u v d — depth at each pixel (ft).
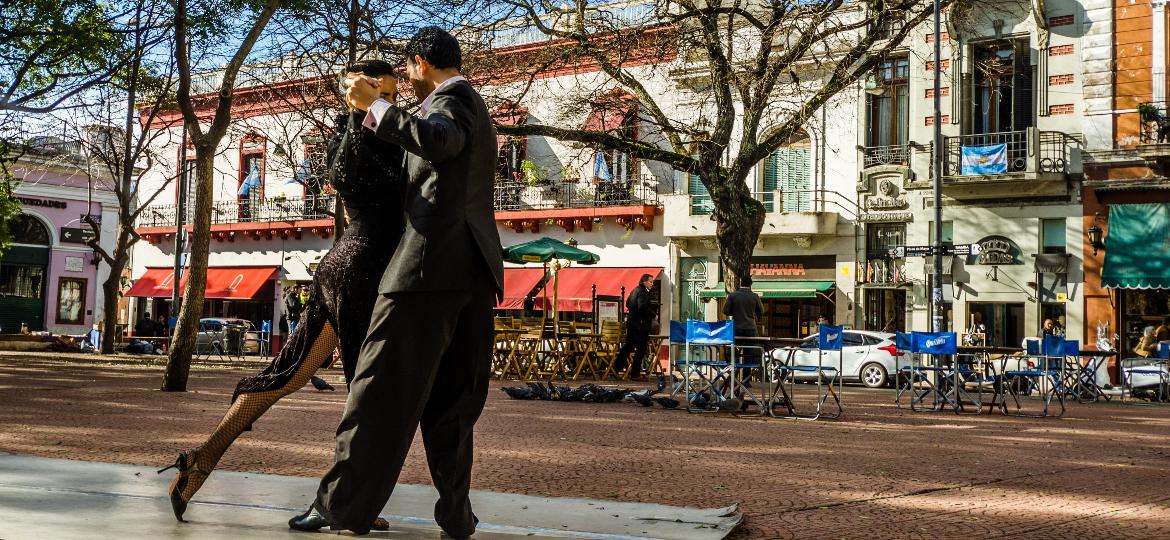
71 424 28.53
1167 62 84.12
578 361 67.77
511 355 64.85
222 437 12.31
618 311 94.68
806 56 93.40
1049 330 84.28
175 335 45.06
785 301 101.76
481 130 11.59
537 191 112.16
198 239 45.37
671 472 21.65
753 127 69.87
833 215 97.50
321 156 68.44
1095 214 86.79
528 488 18.37
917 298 93.86
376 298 12.01
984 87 91.35
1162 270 82.38
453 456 11.95
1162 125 82.69
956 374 47.44
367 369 11.30
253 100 119.14
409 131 10.61
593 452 25.27
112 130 91.66
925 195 93.50
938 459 26.12
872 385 76.54
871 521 15.99
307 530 11.70
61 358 83.56
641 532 12.86
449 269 11.23
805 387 69.67
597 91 74.79
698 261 105.09
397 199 12.24
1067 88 88.02
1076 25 87.76
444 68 12.03
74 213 144.05
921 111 93.35
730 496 18.21
